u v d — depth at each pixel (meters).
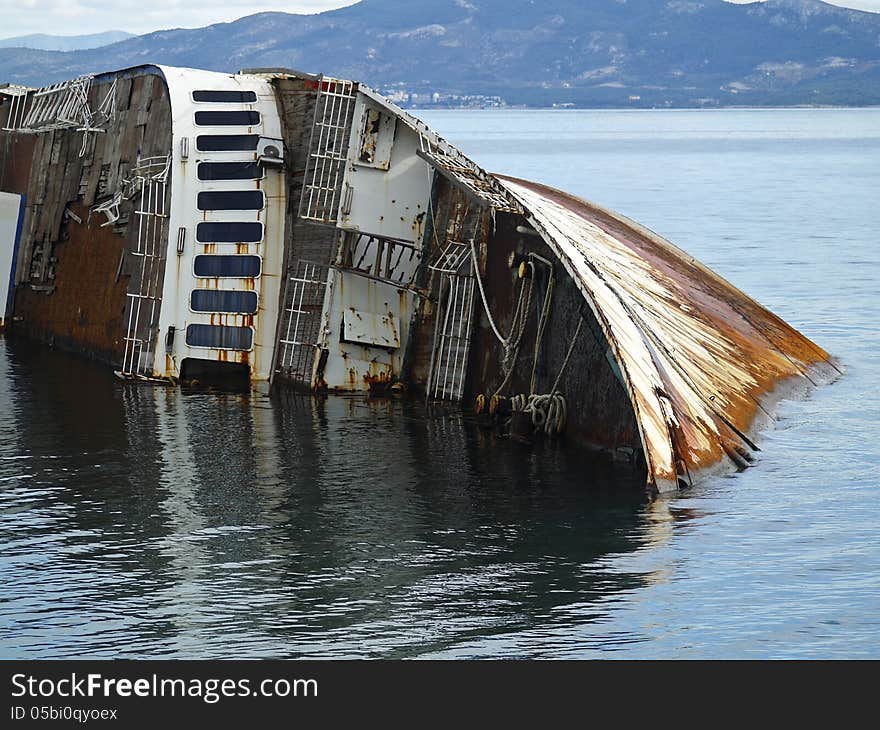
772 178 143.50
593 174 151.38
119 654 21.94
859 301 56.72
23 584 24.62
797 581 24.52
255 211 41.44
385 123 40.50
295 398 39.78
